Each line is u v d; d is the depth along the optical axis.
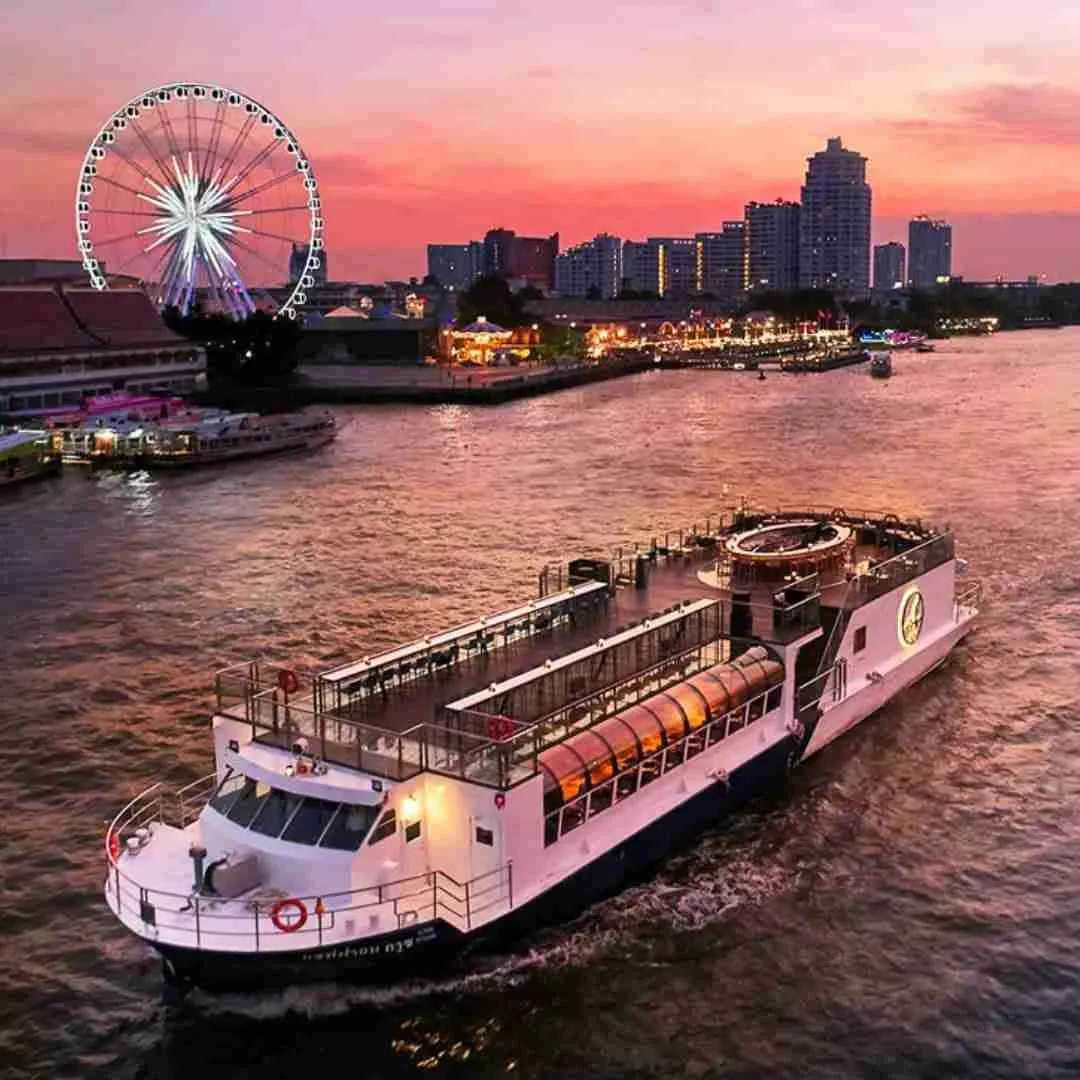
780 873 35.88
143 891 29.00
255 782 31.53
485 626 39.66
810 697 42.69
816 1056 28.28
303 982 29.56
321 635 62.19
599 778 33.00
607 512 95.88
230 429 132.50
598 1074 27.77
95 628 63.53
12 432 125.81
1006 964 31.53
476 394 192.38
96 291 183.50
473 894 30.48
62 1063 28.34
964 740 45.38
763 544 48.72
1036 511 91.62
